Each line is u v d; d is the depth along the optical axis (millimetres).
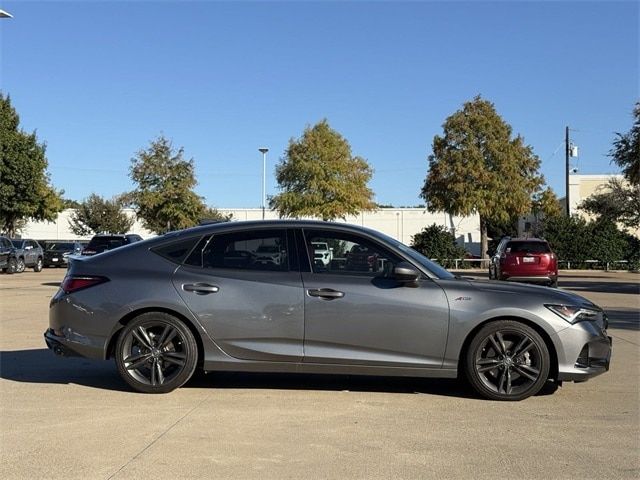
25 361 8648
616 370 8172
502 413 6219
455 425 5824
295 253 6812
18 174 37906
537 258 20906
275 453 5074
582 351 6535
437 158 40281
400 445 5277
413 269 6629
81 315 6820
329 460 4926
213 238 6957
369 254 6766
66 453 5055
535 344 6508
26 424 5801
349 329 6547
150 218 40812
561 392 7047
